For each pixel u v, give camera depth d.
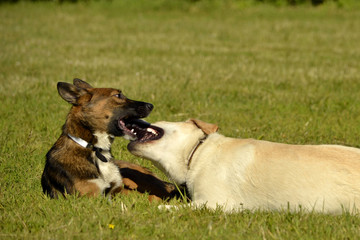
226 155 7.79
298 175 7.12
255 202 7.43
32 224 6.75
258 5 48.62
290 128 12.16
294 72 19.70
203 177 7.77
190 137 8.23
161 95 15.16
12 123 12.09
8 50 24.14
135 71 19.47
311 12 44.84
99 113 8.17
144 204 7.67
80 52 24.53
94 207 7.17
